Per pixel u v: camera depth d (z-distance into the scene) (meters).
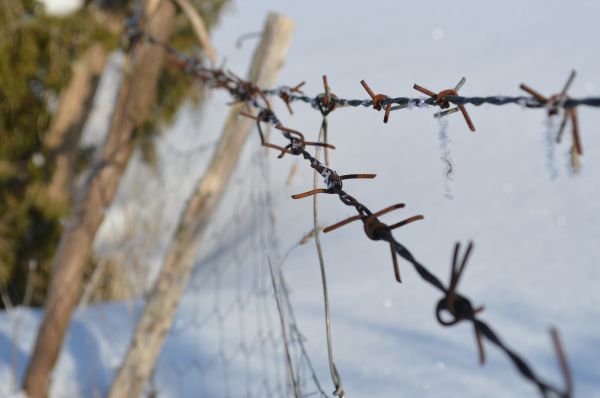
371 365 3.00
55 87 5.11
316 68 10.17
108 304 4.12
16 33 4.90
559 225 4.20
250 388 2.96
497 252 4.05
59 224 5.60
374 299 3.72
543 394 0.58
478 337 0.67
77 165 6.10
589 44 7.61
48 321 3.08
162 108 5.80
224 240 5.42
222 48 11.77
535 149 5.49
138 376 2.71
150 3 3.05
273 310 3.82
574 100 0.79
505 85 7.15
